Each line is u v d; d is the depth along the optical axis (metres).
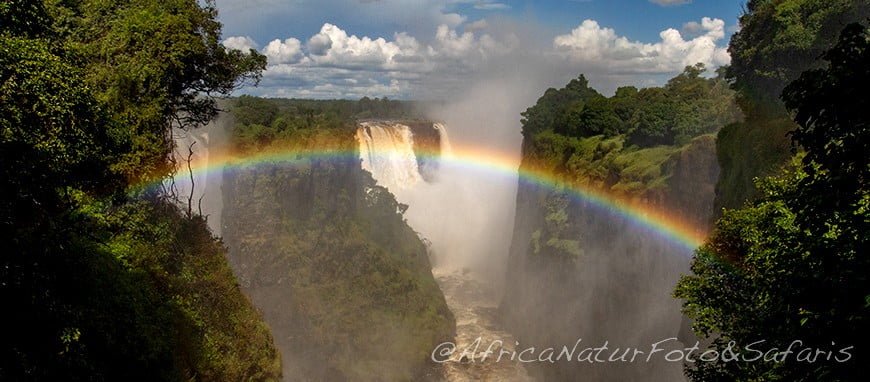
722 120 57.94
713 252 19.53
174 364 19.42
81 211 18.48
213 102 28.09
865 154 8.76
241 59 27.30
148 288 20.62
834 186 9.23
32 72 12.10
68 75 13.27
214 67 26.47
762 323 13.98
